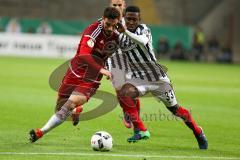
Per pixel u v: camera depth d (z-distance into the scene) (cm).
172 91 2141
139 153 1920
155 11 10556
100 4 10556
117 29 1995
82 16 10438
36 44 8906
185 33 9706
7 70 5944
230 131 2605
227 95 4366
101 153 1883
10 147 1944
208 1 10694
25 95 3822
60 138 2200
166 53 9456
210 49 9656
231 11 10262
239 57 9988
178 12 10638
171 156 1888
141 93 2130
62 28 9275
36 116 2873
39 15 10319
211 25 10488
